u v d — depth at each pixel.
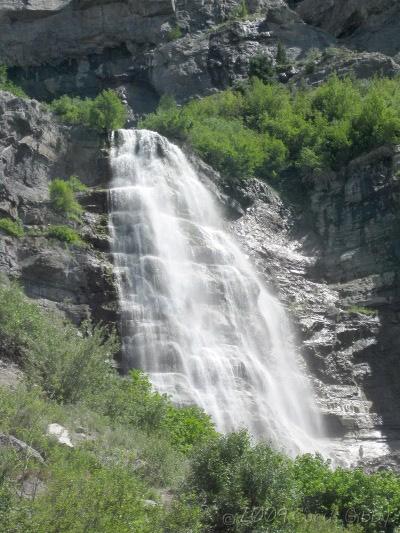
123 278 30.59
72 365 20.89
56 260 29.48
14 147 33.62
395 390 33.28
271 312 34.09
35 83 56.50
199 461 16.14
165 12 58.56
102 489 13.70
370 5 58.69
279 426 29.09
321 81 52.31
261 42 57.59
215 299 32.19
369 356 33.91
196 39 57.59
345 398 32.41
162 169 37.16
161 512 14.24
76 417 19.06
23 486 14.29
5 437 15.23
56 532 12.48
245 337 32.00
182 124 40.84
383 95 46.31
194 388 29.02
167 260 32.56
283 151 42.34
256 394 29.97
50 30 57.47
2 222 29.94
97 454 16.89
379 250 36.91
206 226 37.09
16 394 17.86
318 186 40.47
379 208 38.06
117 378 23.55
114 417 20.73
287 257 37.50
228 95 49.00
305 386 32.19
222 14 60.50
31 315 23.56
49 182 34.62
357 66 52.47
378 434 31.56
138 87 56.56
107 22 57.66
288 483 16.05
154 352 29.36
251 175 40.66
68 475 14.17
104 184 36.41
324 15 60.09
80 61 57.41
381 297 35.44
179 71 55.78
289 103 48.81
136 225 33.16
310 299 35.56
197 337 30.66
